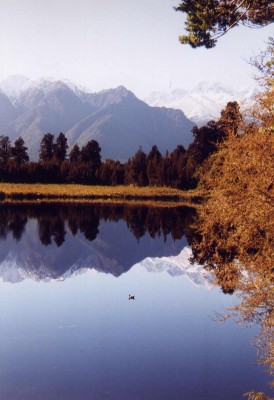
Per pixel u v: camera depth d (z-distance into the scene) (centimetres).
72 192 6556
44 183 8856
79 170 8906
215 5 1289
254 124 1149
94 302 1526
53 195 6269
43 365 1038
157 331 1234
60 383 959
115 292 1655
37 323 1318
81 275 1950
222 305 1417
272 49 1152
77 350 1120
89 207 4772
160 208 4656
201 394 892
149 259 2253
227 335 1170
